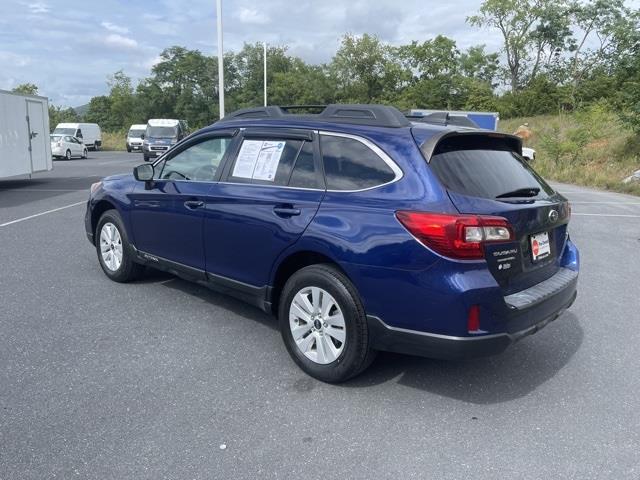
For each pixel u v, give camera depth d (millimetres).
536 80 51406
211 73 73938
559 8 54281
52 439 3018
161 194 5008
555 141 25672
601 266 7242
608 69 49750
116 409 3346
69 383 3654
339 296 3547
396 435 3148
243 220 4176
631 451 3033
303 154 4035
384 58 64438
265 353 4207
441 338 3240
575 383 3842
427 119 4273
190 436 3082
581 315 5266
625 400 3611
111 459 2857
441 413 3402
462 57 62094
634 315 5277
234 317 4941
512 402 3562
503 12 56344
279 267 3992
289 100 70250
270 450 2971
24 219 9820
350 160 3752
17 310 5000
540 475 2805
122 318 4855
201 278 4730
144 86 73312
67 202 12094
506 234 3307
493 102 50500
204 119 72875
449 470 2832
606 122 28406
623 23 42094
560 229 4117
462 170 3484
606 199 15391
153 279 6031
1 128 14062
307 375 3852
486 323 3215
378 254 3357
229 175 4484
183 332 4574
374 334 3486
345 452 2971
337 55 65625
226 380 3764
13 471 2744
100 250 5980
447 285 3164
